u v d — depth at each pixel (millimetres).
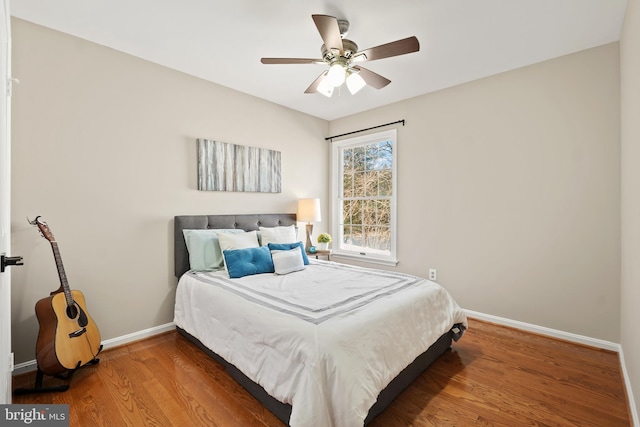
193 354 2412
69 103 2324
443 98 3414
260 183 3631
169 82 2883
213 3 1988
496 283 3061
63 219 2297
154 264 2789
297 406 1366
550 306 2746
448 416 1690
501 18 2150
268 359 1655
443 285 3443
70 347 1970
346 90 3471
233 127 3391
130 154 2639
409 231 3738
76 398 1845
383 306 1883
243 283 2420
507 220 2982
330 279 2531
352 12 2082
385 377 1600
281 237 3305
